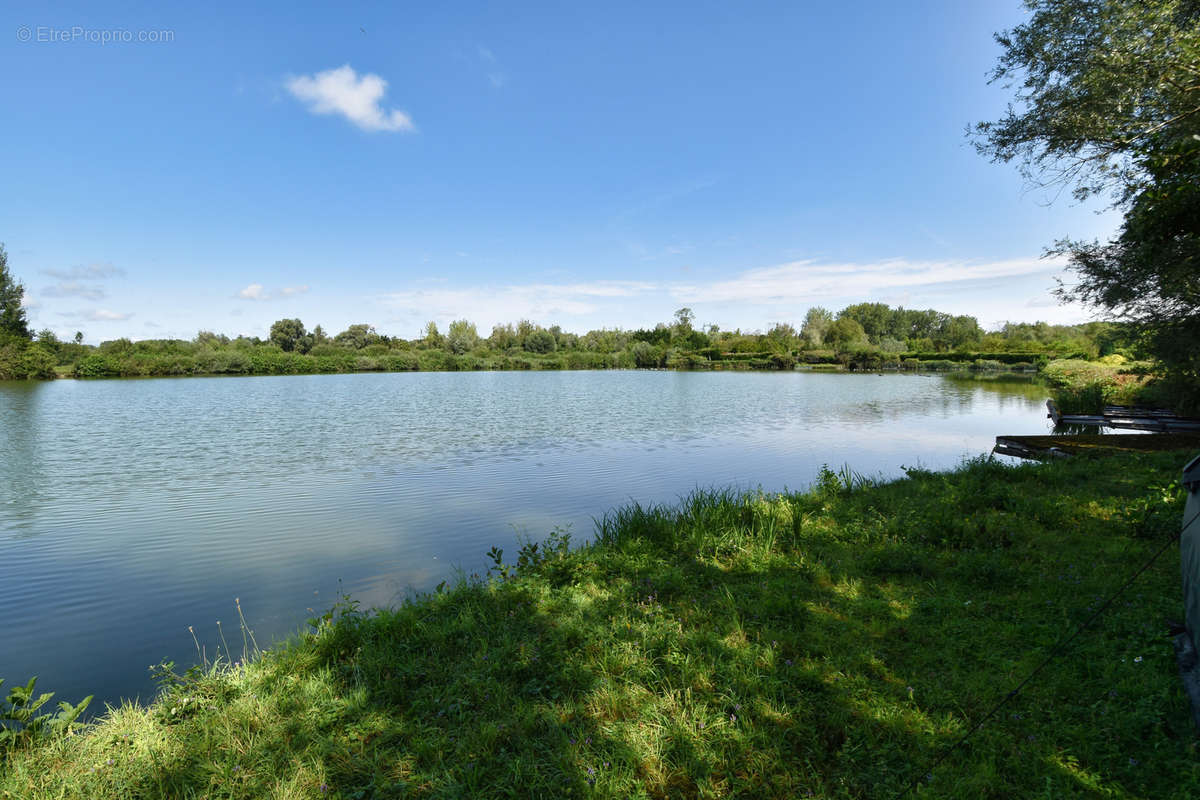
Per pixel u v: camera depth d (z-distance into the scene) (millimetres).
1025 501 8141
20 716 3639
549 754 3318
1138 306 13281
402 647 4641
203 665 4812
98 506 9906
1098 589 5180
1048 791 2795
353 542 8016
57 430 19531
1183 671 3641
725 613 5129
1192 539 3926
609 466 13109
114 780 3221
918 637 4520
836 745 3387
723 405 27453
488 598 5555
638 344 76625
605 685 3945
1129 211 10930
